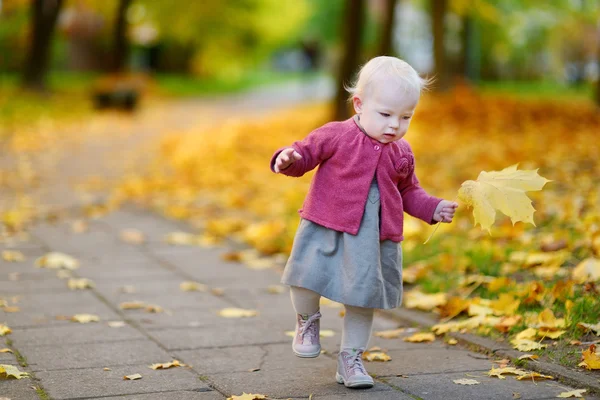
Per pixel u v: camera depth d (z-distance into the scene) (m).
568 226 9.45
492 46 48.34
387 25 26.61
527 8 40.69
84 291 8.07
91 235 10.98
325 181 5.35
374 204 5.25
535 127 22.42
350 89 5.45
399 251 5.41
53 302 7.60
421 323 6.95
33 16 37.00
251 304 7.73
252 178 15.98
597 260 7.39
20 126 26.31
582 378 5.24
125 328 6.79
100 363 5.82
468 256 8.52
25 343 6.29
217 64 67.19
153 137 25.70
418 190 5.51
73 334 6.57
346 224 5.22
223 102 46.53
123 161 19.44
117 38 40.81
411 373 5.65
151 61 65.88
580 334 6.08
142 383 5.38
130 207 13.31
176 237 10.78
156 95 47.22
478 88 37.91
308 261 5.30
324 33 61.91
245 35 61.47
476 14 35.56
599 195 11.09
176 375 5.57
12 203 13.31
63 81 45.75
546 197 11.38
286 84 73.88
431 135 21.45
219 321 7.09
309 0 63.44
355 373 5.29
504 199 5.10
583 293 6.88
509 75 60.75
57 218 12.16
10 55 49.66
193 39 59.78
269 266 9.40
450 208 5.34
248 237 10.60
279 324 7.03
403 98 5.13
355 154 5.27
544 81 60.59
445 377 5.53
